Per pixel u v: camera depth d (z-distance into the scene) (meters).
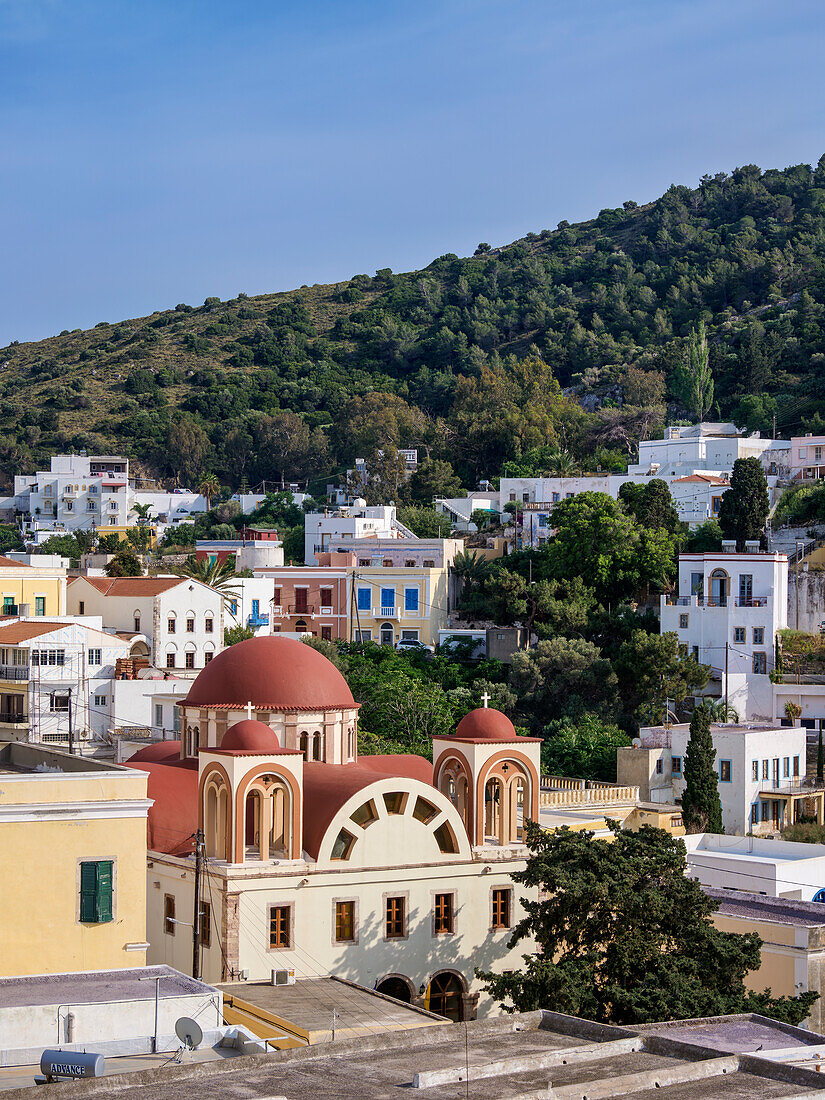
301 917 51.25
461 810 57.84
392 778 53.66
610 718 103.25
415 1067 28.78
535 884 50.38
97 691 98.44
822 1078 27.67
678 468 154.88
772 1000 45.88
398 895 53.47
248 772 50.62
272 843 53.09
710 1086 27.62
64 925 39.12
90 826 39.59
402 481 189.25
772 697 101.69
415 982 53.53
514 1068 28.59
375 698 98.31
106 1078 27.06
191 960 51.56
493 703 106.06
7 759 49.16
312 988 47.72
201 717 56.81
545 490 157.75
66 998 33.91
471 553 139.12
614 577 121.12
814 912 56.84
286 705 56.16
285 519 193.12
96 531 192.75
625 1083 27.33
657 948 47.84
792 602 114.00
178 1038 32.31
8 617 102.38
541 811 74.12
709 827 82.38
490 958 55.38
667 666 104.50
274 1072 28.38
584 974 45.94
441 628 125.75
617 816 78.38
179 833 54.34
